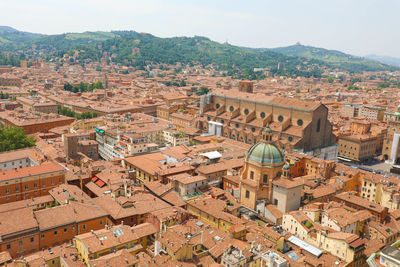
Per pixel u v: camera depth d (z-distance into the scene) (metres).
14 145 199.12
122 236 109.06
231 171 175.25
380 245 126.50
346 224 131.00
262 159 148.12
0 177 138.38
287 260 106.81
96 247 102.31
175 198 148.38
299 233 132.25
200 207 139.75
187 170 174.88
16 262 92.88
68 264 97.19
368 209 148.12
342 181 170.50
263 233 121.88
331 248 121.56
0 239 103.44
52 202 134.75
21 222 109.62
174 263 97.50
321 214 140.25
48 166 153.75
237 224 126.25
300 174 199.38
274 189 147.75
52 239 113.44
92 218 120.62
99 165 169.25
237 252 106.12
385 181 171.75
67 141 189.12
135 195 142.75
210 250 108.75
